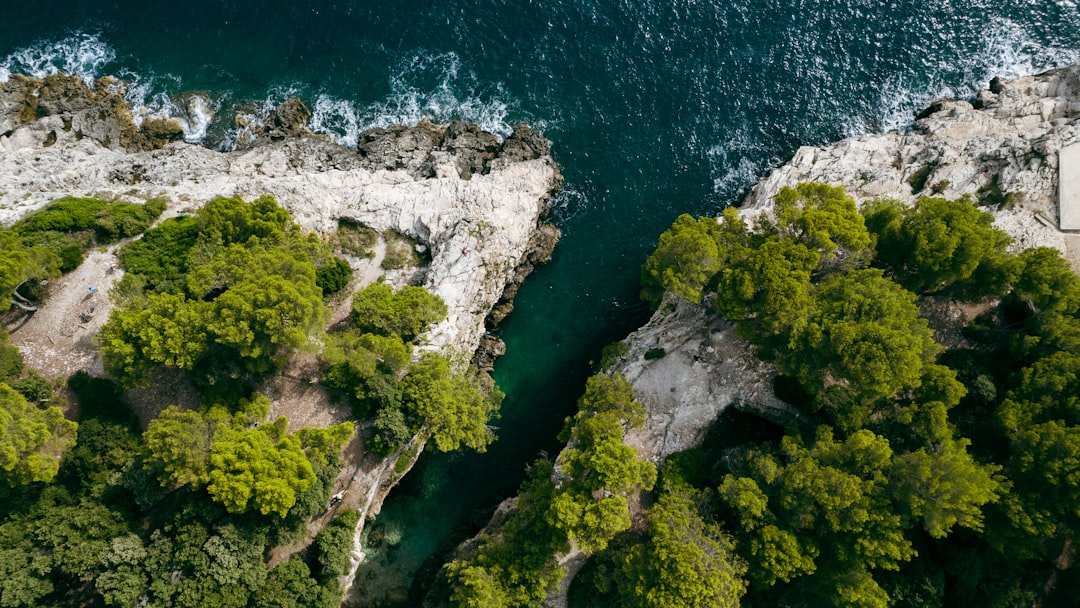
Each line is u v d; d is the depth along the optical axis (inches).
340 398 2662.4
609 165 3255.4
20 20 3408.0
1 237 2445.9
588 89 3346.5
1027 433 2169.0
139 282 2524.6
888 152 3090.6
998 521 2213.3
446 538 2792.8
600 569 2417.6
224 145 3319.4
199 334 2337.6
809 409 2583.7
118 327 2341.3
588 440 2454.5
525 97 3348.9
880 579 2308.1
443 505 2829.7
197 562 2192.4
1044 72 3186.5
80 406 2453.2
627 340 2923.2
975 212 2522.1
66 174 2925.7
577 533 2285.9
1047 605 2388.0
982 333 2618.1
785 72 3319.4
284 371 2677.2
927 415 2265.0
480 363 2982.3
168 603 2177.7
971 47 3287.4
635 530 2546.8
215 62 3410.4
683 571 2095.2
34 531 2178.9
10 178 2888.8
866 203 2728.8
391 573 2723.9
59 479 2301.9
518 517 2459.4
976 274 2514.8
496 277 2977.4
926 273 2496.3
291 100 3334.2
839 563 2246.6
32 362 2507.4
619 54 3383.4
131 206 2763.3
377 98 3380.9
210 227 2625.5
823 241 2400.3
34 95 3238.2
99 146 3193.9
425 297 2642.7
